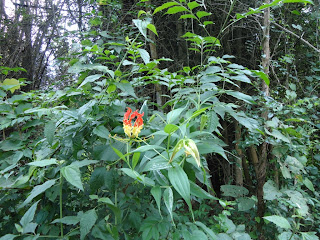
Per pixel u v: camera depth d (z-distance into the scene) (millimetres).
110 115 1408
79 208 1512
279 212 2314
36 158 1416
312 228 2312
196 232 1190
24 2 6059
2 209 1411
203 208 2861
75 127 1307
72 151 1433
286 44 3432
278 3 1235
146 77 1724
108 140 1367
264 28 2631
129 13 3420
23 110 1513
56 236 1090
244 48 4027
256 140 2324
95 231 1130
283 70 3107
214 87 1488
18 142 1486
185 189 885
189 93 1604
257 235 2516
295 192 2256
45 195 1290
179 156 1075
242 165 3826
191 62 4113
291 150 2303
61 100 1705
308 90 3197
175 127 965
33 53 5828
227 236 1768
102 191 1516
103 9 3768
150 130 1310
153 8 3496
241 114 1435
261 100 2428
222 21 3850
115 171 1275
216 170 4773
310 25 3457
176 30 4293
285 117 2570
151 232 1174
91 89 1769
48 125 1273
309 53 3312
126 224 1298
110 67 2965
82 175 1537
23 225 991
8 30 6004
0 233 1359
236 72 1480
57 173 1356
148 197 1581
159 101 3092
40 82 5840
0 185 1381
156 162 999
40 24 5812
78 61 1659
